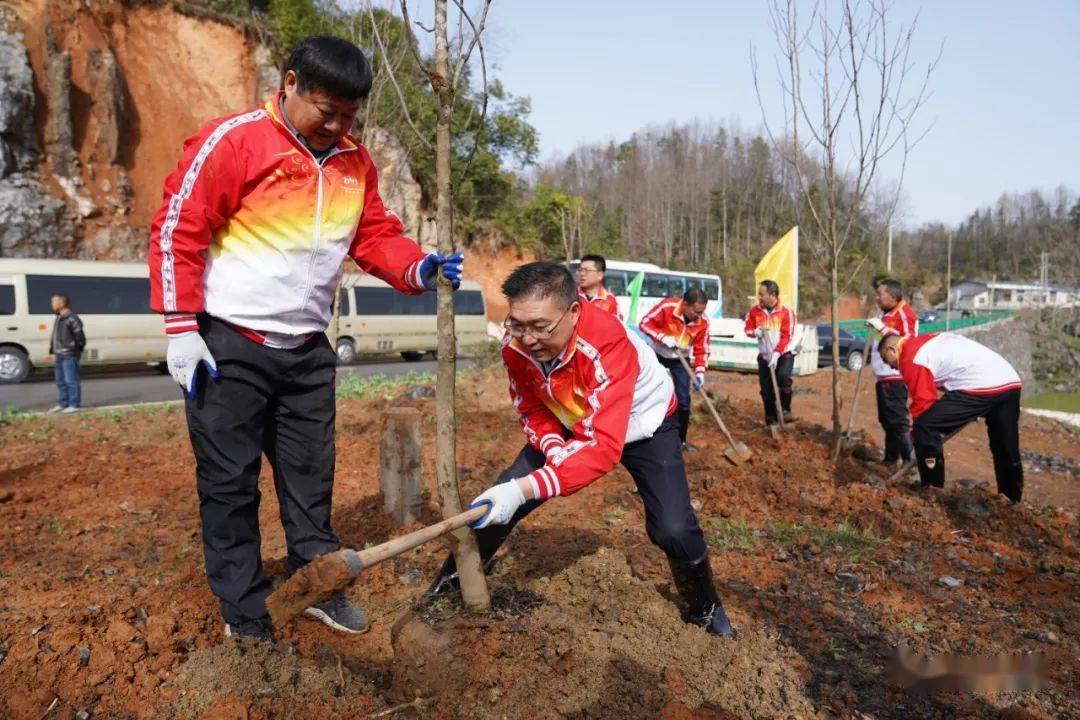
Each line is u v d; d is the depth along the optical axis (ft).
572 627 10.75
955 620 12.51
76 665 9.25
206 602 11.18
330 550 10.76
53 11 75.77
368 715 8.86
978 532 17.87
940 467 20.07
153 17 83.61
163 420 30.53
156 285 8.83
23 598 11.84
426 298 73.77
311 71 8.66
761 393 31.76
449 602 11.46
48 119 74.23
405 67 26.96
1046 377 126.62
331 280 9.92
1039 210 335.26
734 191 241.76
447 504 10.62
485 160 108.88
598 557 12.96
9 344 51.42
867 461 25.25
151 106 81.82
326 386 10.42
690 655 10.46
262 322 9.45
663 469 10.66
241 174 8.96
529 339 9.05
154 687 9.00
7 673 9.05
